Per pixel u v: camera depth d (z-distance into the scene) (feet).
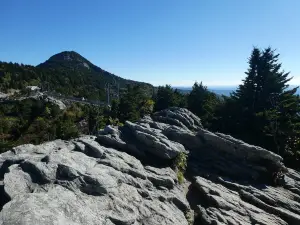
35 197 32.37
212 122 139.23
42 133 179.83
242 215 52.80
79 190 38.65
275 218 53.72
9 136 189.98
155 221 40.70
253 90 142.31
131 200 42.52
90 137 70.33
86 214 32.89
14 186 36.76
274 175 72.84
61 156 45.91
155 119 105.40
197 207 54.65
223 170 74.38
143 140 67.72
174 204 50.98
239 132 132.05
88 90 511.81
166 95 173.27
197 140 81.10
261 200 61.31
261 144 119.96
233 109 135.74
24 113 246.27
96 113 190.49
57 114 249.55
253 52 144.46
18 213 28.22
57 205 32.07
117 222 35.37
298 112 122.52
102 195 39.55
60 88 470.39
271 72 140.77
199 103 170.30
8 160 47.60
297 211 58.90
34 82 490.08
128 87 217.36
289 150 110.83
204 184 62.90
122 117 169.78
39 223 27.32
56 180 39.47
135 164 56.03
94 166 47.78
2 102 336.90
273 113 119.44
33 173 40.27
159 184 54.13
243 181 71.05
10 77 478.18
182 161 69.67
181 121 106.32
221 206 53.98
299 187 70.95
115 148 65.41
